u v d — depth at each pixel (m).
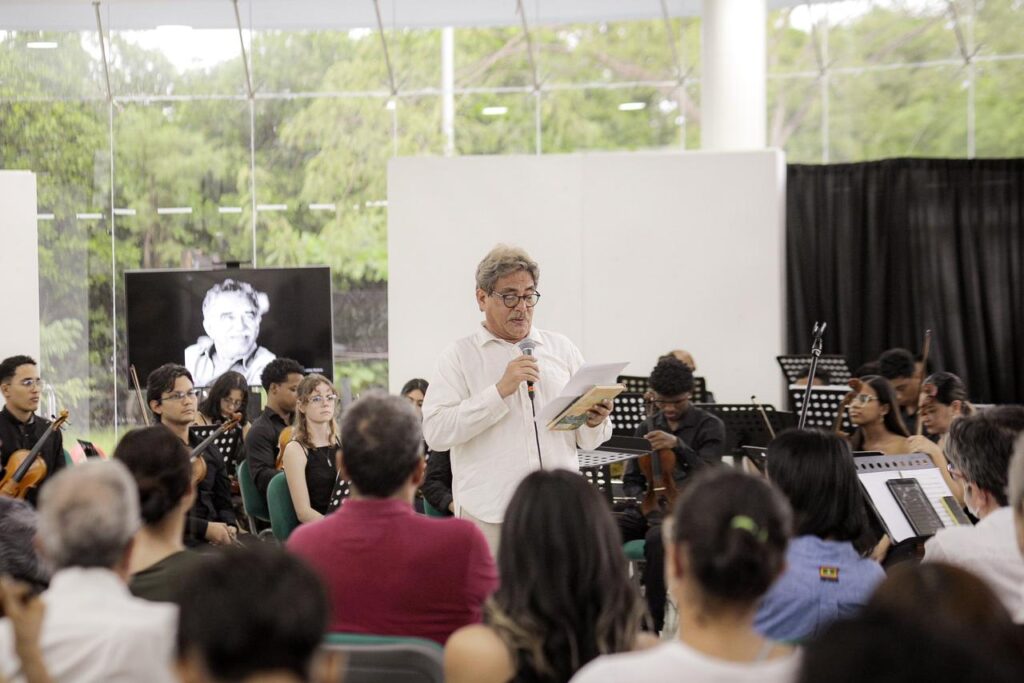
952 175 10.25
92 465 2.26
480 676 2.21
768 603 2.77
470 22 11.53
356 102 11.70
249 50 11.60
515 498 2.31
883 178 10.34
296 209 11.77
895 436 5.19
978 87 10.86
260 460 5.95
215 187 11.72
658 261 9.73
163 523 2.69
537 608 2.23
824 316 10.48
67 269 11.45
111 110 11.52
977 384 10.23
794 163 10.66
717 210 9.63
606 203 9.79
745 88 9.77
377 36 11.62
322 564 2.62
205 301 10.56
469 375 4.09
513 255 4.08
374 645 2.33
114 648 2.09
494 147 11.62
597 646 2.24
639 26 11.38
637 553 5.58
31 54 11.38
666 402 6.30
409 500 2.71
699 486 1.88
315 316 10.59
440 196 9.98
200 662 1.47
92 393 11.48
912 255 10.31
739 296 9.61
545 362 4.18
